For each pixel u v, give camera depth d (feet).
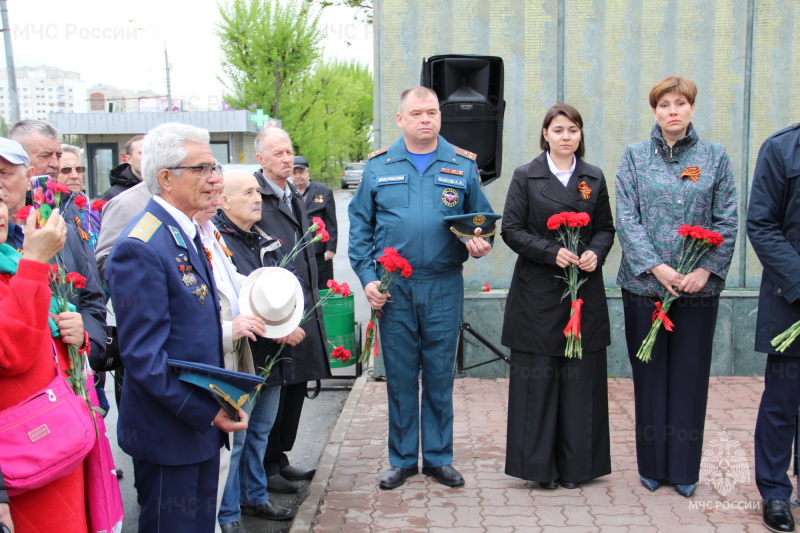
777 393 11.32
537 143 20.17
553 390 12.75
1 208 7.27
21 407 7.04
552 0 19.77
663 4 19.63
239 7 71.77
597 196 12.80
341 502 12.59
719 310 19.58
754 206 11.39
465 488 13.09
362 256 13.32
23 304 6.86
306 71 78.89
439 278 12.98
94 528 8.07
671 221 12.26
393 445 13.50
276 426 13.64
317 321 13.41
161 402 7.86
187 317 8.21
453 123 16.26
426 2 19.81
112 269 7.95
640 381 12.68
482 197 13.33
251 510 12.65
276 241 12.57
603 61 19.89
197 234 8.74
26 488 6.92
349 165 135.64
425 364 13.26
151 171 8.38
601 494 12.69
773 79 19.69
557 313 12.54
